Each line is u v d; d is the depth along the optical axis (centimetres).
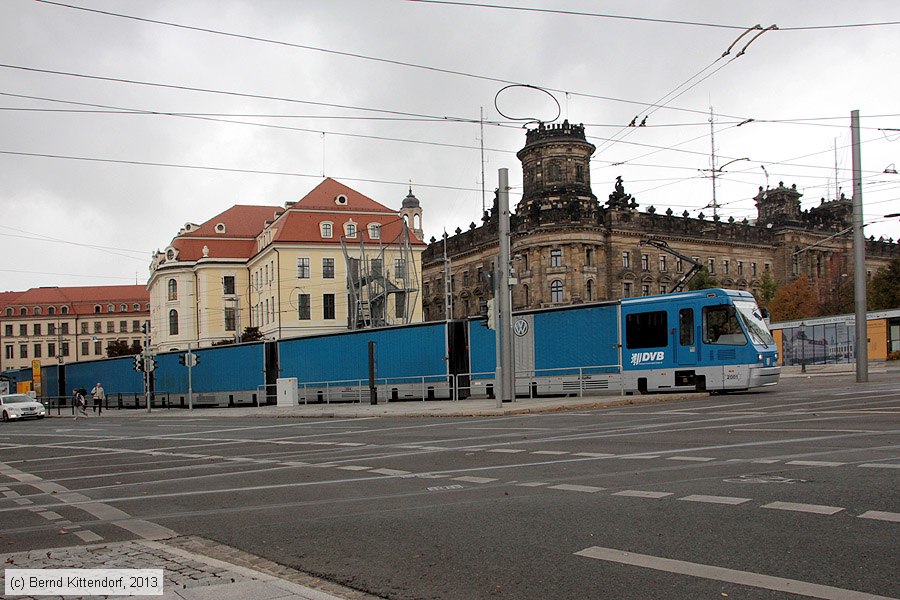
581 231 9675
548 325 3425
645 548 672
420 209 10281
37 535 913
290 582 627
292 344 4681
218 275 9169
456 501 958
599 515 812
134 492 1225
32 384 8125
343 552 737
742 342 2866
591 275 9756
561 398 3200
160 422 3662
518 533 760
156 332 9956
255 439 2188
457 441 1722
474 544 729
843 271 11944
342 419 2962
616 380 3188
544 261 9719
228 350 5172
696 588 559
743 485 920
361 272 7544
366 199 8625
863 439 1276
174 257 9262
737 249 11044
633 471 1095
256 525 895
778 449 1220
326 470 1355
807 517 741
